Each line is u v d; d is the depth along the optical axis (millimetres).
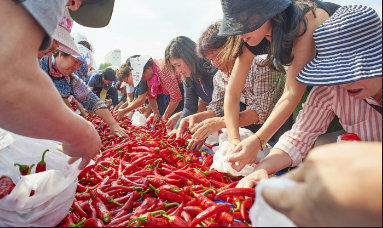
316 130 2148
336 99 1990
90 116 5895
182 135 3430
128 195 1954
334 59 1626
